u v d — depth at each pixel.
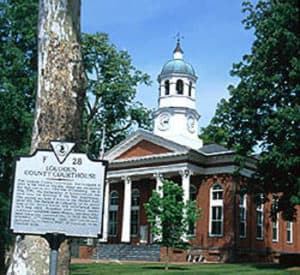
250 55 34.84
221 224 44.06
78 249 45.66
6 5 26.36
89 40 51.66
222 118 35.12
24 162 6.23
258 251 45.75
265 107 33.41
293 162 29.77
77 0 7.37
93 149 57.69
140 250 43.62
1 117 24.75
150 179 49.19
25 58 26.20
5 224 23.80
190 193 46.34
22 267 6.75
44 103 7.09
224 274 26.11
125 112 55.00
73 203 6.21
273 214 33.25
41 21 7.29
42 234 6.13
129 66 53.59
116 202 51.25
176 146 45.25
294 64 30.41
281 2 33.25
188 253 42.78
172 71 52.69
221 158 44.84
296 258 33.97
